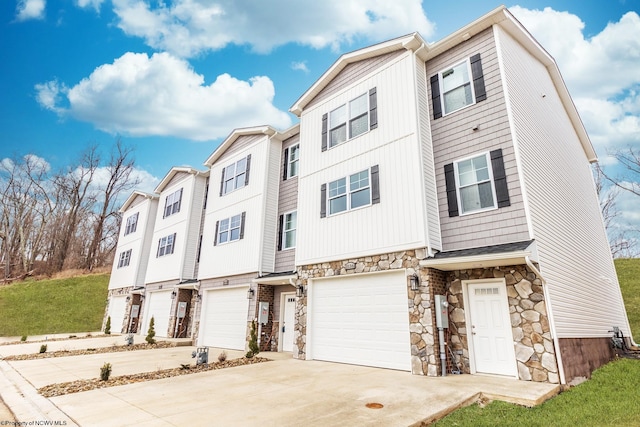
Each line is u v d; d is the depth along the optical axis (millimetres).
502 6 8375
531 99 9438
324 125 11547
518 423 4488
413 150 8766
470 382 6426
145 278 20375
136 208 23828
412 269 8062
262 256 13070
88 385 6637
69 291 26766
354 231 9570
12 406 5461
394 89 9688
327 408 4926
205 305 15242
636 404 5277
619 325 12031
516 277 7062
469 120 8617
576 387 6398
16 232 36844
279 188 14250
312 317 10320
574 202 10852
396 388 6082
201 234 18391
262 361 9695
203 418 4531
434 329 7410
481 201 8008
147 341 14164
